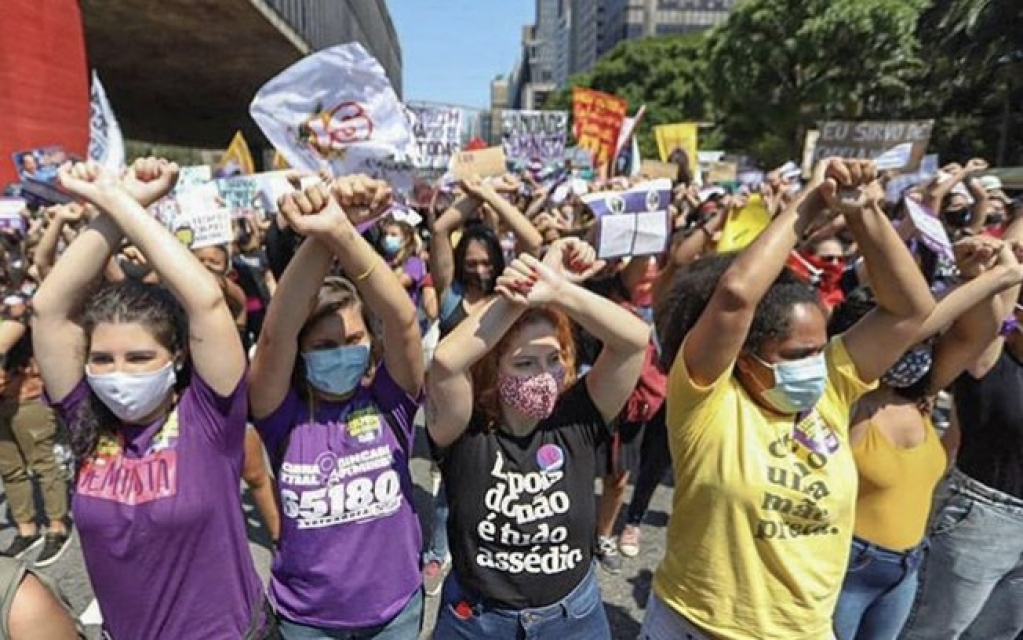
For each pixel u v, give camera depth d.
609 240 3.44
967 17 22.98
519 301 1.86
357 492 2.08
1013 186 11.73
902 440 2.35
